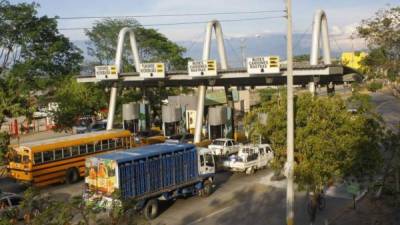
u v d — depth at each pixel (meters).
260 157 32.12
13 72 44.53
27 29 46.94
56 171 28.36
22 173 27.30
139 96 52.34
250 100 63.12
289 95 15.78
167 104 51.44
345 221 20.19
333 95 19.28
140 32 63.06
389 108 66.31
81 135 31.19
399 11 24.91
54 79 48.38
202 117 37.72
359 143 16.88
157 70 35.72
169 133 44.12
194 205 24.30
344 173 17.08
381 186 22.02
